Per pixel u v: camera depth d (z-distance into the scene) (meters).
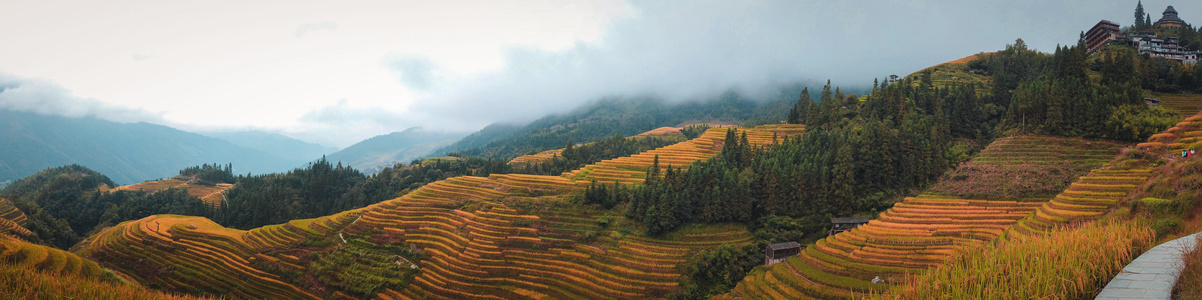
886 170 96.12
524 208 102.88
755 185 96.38
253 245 105.44
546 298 74.75
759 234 86.75
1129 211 45.19
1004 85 128.00
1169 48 165.88
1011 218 70.81
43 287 40.06
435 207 110.25
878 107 127.31
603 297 73.25
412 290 82.94
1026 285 21.41
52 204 167.38
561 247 88.00
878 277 57.69
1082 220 55.75
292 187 195.62
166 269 96.06
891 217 77.94
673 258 81.19
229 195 194.12
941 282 23.95
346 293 86.06
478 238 93.69
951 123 117.12
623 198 100.69
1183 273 19.12
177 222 120.69
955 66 181.62
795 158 105.94
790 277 63.38
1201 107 106.38
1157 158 68.19
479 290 79.25
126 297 42.28
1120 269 21.47
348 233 103.31
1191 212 39.12
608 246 86.50
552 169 188.88
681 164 124.62
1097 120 97.00
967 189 86.50
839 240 72.06
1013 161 93.00
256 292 89.00
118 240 108.50
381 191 188.38
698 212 93.31
